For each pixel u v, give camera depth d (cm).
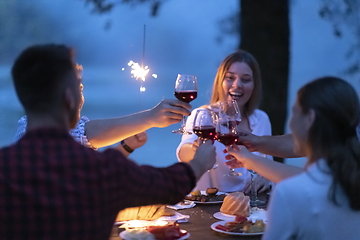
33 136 117
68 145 117
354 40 590
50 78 117
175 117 206
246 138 224
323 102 132
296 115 140
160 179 124
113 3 473
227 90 301
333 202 127
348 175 126
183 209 208
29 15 1159
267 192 255
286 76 427
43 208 110
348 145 131
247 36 426
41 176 111
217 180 294
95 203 113
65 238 111
